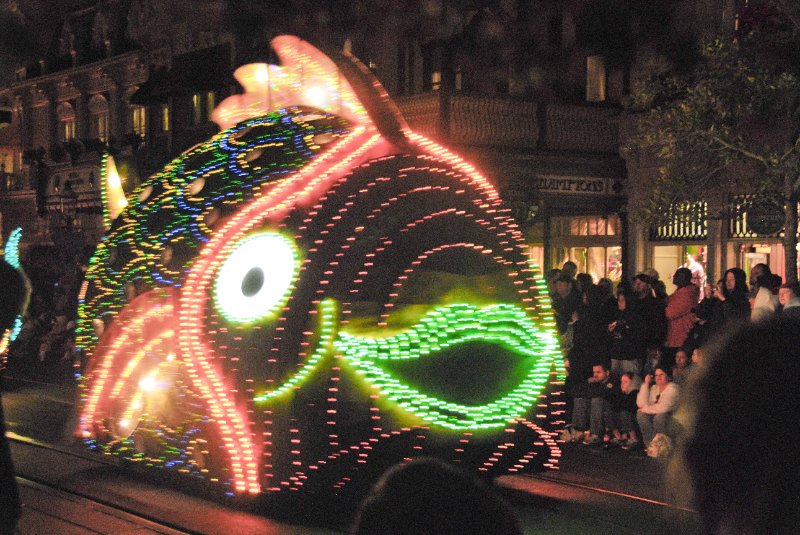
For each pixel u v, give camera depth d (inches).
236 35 1085.1
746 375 53.2
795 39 570.3
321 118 365.1
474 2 817.5
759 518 52.0
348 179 332.5
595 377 455.8
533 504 345.4
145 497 355.3
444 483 64.3
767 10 594.6
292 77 391.2
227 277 335.3
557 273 560.4
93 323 389.4
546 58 812.0
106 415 384.5
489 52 813.2
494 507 64.1
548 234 836.0
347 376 314.5
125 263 378.9
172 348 349.1
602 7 770.2
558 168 796.6
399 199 327.9
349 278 316.5
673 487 56.3
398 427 317.4
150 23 1291.8
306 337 314.3
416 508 63.2
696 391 55.2
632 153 778.8
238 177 354.9
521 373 338.6
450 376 325.7
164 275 355.6
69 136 1521.9
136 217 383.2
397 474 65.4
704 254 714.2
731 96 519.8
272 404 318.3
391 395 317.4
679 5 712.4
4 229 1561.3
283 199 335.6
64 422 526.9
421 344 322.3
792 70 587.2
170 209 369.7
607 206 808.3
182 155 397.7
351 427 313.3
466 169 349.7
